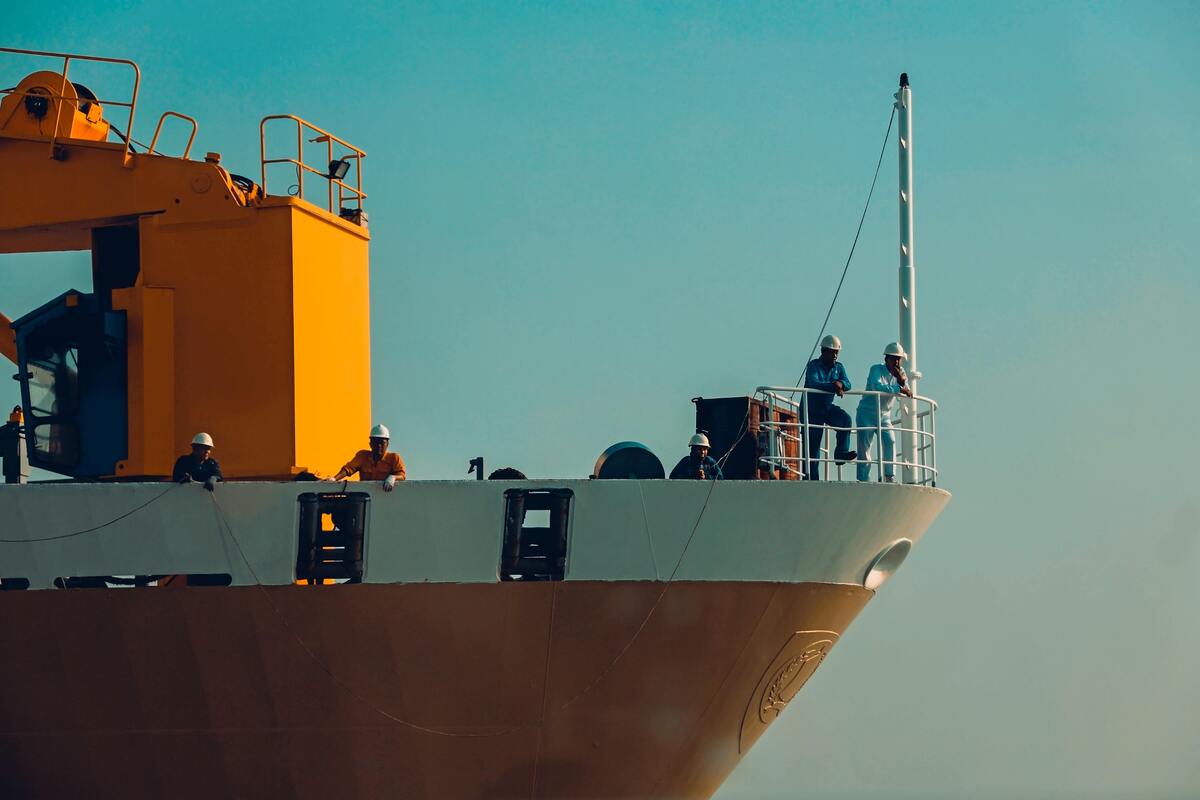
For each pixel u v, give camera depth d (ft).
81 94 226.38
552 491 188.44
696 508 190.90
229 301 207.51
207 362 206.80
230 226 208.54
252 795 196.75
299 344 206.69
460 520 187.52
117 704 192.54
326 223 214.90
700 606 194.29
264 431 204.74
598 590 190.70
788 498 193.57
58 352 211.00
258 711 192.54
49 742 195.00
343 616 188.14
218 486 186.39
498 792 200.23
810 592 200.64
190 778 196.13
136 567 188.03
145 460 205.05
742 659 200.23
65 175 216.13
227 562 187.62
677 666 197.47
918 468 212.84
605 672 195.62
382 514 187.52
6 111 221.25
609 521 189.57
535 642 191.83
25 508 187.42
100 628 188.85
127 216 212.64
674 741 203.00
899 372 215.72
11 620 189.37
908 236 228.63
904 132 230.48
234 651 189.47
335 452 212.84
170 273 209.36
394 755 195.72
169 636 188.85
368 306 223.71
